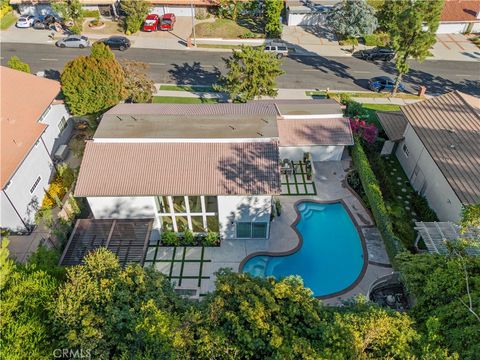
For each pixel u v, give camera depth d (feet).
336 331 59.72
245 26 214.90
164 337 60.59
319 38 208.95
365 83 176.96
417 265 76.48
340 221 115.96
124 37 192.13
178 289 96.89
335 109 135.74
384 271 101.91
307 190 124.16
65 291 67.05
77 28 195.72
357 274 102.63
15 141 107.86
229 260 104.17
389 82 169.68
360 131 136.05
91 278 71.87
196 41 199.72
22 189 107.24
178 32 208.44
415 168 125.70
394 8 196.54
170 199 100.48
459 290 68.80
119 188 98.22
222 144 106.01
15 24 208.33
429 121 123.95
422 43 146.20
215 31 208.44
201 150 104.83
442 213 110.52
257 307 63.52
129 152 104.17
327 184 126.11
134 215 104.58
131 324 64.54
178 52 192.54
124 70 144.46
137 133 107.14
